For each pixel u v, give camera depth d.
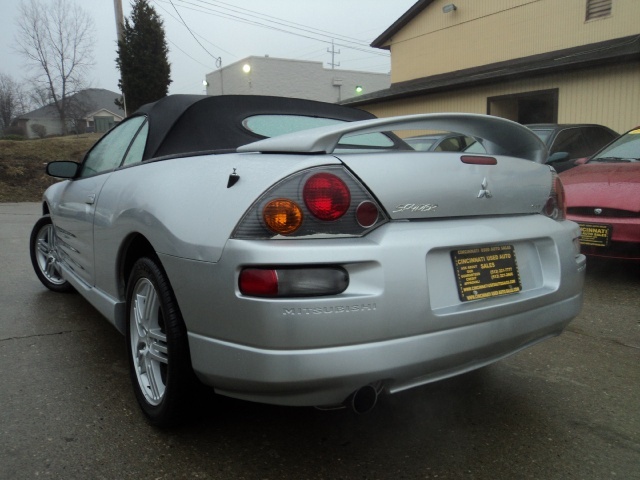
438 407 2.54
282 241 1.72
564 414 2.47
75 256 3.46
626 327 3.62
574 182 4.87
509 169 2.23
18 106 58.75
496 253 2.13
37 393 2.62
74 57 44.44
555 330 2.36
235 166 1.96
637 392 2.69
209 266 1.81
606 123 11.11
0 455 2.08
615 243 4.37
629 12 12.26
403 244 1.82
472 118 2.20
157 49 22.67
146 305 2.34
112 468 2.01
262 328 1.69
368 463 2.07
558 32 13.74
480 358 2.06
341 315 1.69
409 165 1.92
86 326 3.64
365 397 1.85
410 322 1.80
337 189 1.77
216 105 2.80
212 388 2.15
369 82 40.78
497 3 15.17
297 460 2.09
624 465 2.06
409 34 18.27
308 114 3.07
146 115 2.96
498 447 2.19
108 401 2.55
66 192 3.71
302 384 1.70
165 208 2.09
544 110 13.59
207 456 2.10
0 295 4.43
